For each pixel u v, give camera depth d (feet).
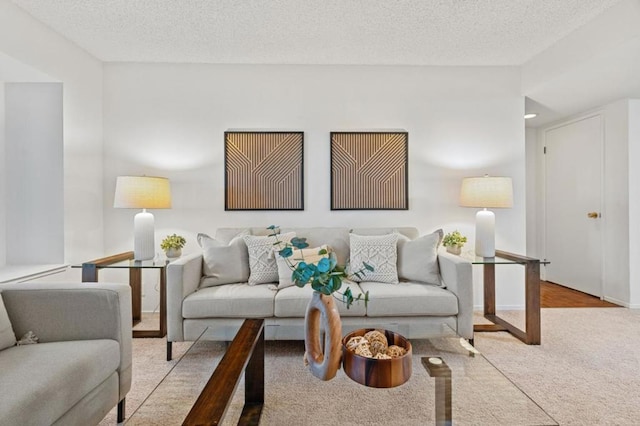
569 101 10.96
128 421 4.58
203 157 10.08
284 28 8.21
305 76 10.18
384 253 8.19
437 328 6.23
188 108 10.07
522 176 10.36
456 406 4.01
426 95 10.28
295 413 4.43
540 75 9.52
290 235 8.71
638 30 6.89
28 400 3.38
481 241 8.80
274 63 10.11
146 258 8.52
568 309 10.38
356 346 4.52
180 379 4.88
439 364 4.82
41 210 8.62
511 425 3.70
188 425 2.83
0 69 7.79
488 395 4.21
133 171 9.98
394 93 10.25
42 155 8.61
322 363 4.35
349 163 10.17
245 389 4.86
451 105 10.30
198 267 7.82
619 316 9.71
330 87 10.21
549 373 6.49
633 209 10.64
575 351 7.43
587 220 12.09
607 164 11.30
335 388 4.45
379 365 4.14
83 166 9.21
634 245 10.61
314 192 10.21
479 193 8.84
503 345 7.77
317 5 7.31
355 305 7.11
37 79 8.34
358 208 10.19
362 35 8.52
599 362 6.93
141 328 8.95
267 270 8.04
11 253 8.62
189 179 10.06
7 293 4.83
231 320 7.18
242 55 9.60
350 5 7.30
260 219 10.16
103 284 5.12
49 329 4.84
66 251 8.68
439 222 10.30
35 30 7.75
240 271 8.15
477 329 8.58
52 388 3.64
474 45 9.04
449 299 7.20
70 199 8.79
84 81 9.23
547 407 5.43
